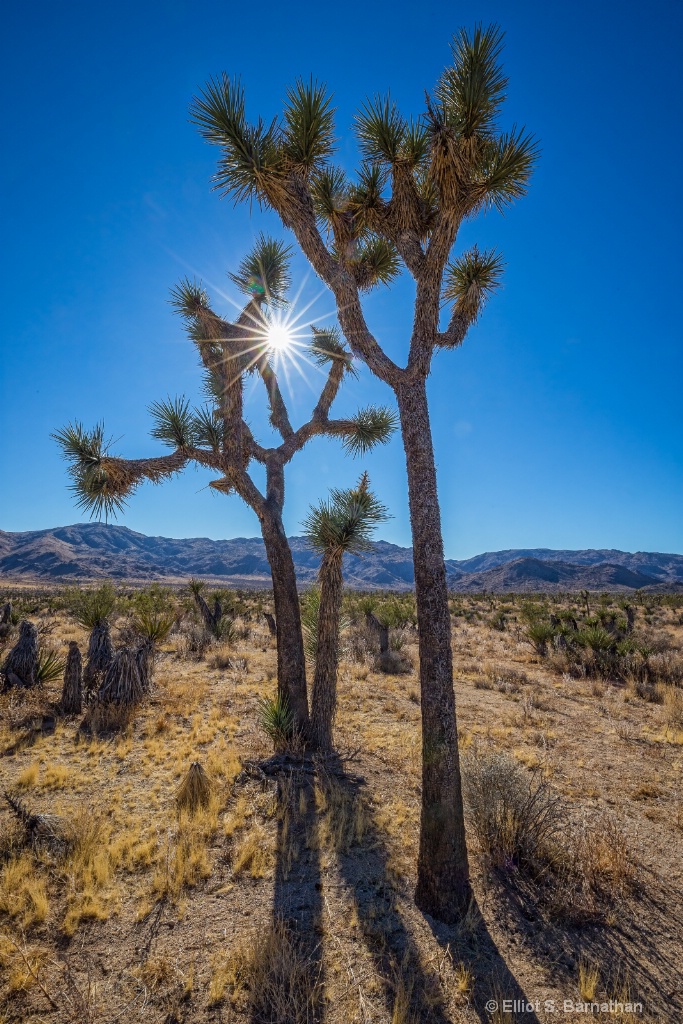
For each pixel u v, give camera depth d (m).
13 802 4.67
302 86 4.73
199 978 3.10
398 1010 2.79
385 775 6.34
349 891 3.97
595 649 14.57
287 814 5.16
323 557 7.27
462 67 3.96
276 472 7.88
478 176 4.23
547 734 8.13
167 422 7.34
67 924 3.47
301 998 2.94
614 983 3.17
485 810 4.59
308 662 12.03
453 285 5.11
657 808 5.66
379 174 4.78
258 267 7.99
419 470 3.91
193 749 6.99
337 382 8.36
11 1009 2.85
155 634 13.57
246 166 4.38
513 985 3.12
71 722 7.98
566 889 4.04
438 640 3.76
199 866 4.22
